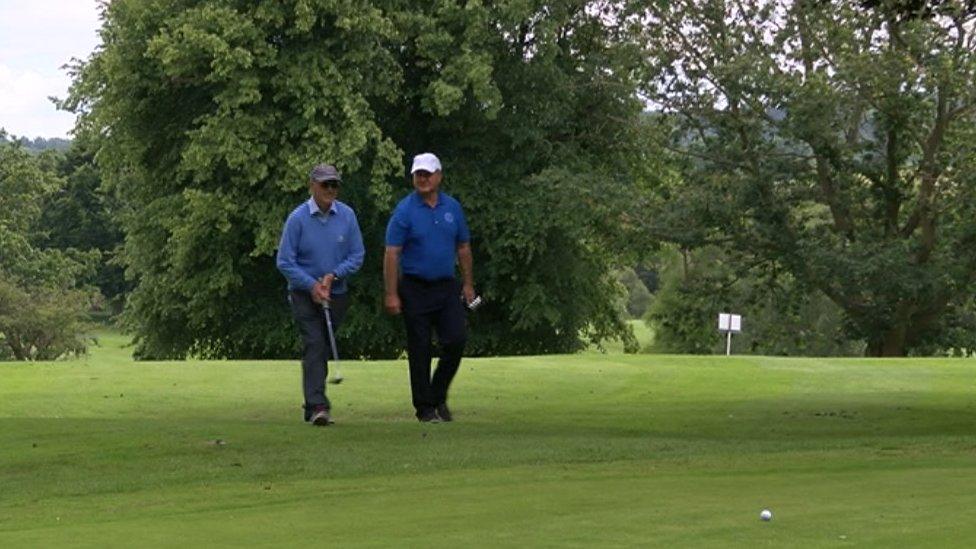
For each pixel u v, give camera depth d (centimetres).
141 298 13188
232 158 10738
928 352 11275
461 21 11394
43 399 5000
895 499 2267
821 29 7944
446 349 4131
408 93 11812
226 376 5759
